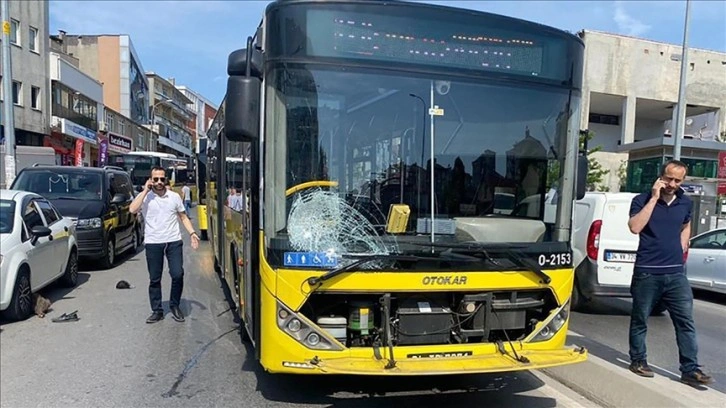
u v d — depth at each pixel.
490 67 4.46
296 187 4.07
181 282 7.32
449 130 4.37
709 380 4.84
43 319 7.28
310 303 4.05
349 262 3.99
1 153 21.25
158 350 6.05
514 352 4.23
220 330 6.90
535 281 4.38
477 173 4.40
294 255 3.97
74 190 11.54
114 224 11.72
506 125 4.48
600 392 4.91
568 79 4.69
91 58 57.69
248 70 4.13
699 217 17.89
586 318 8.46
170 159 36.53
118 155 34.69
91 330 6.79
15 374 5.27
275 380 5.20
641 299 5.05
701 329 8.16
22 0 31.89
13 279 6.91
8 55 19.16
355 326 4.10
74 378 5.18
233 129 4.09
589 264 8.38
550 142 4.61
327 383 5.16
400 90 4.27
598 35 35.94
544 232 4.53
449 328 4.25
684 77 19.94
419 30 4.31
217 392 4.90
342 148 4.14
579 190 4.97
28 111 32.72
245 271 5.36
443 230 4.25
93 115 43.94
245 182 5.40
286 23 4.09
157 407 4.56
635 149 32.53
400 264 4.03
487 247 4.22
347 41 4.18
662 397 4.43
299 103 4.09
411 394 4.96
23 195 8.16
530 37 4.57
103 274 10.76
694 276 10.98
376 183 4.18
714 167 31.62
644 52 36.91
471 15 4.42
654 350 6.78
